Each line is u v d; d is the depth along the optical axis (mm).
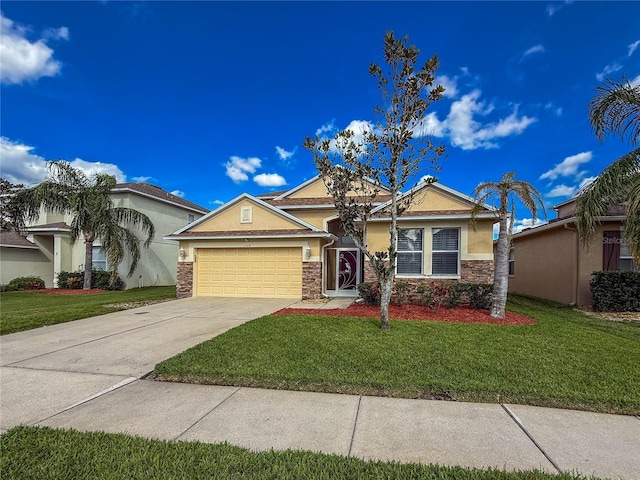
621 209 12547
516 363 5512
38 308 12047
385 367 5328
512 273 19938
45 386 4902
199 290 14992
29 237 22344
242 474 2809
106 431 3592
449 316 9648
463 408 4133
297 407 4160
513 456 3139
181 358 5824
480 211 11336
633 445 3332
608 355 5973
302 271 14000
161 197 23406
